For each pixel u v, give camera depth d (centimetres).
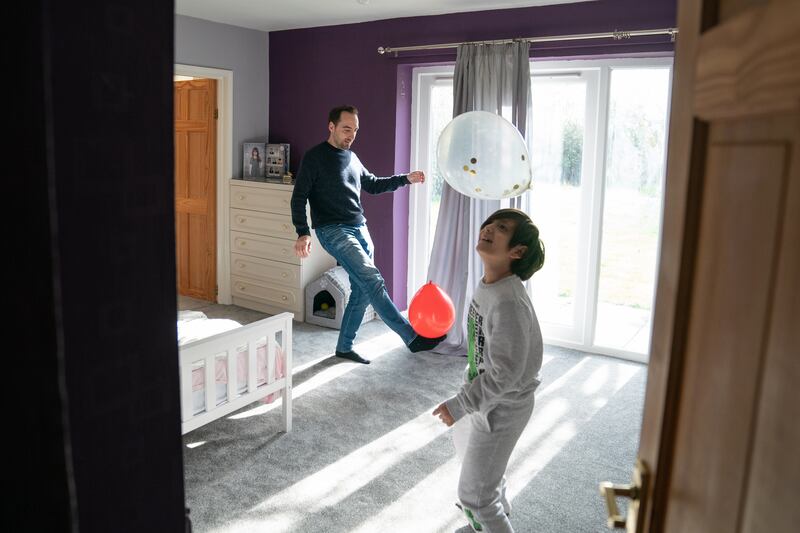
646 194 418
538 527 242
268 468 280
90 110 45
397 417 335
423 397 362
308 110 538
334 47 513
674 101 81
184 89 554
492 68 426
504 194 332
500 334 179
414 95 493
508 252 182
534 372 188
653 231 418
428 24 463
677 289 75
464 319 440
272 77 555
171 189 52
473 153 323
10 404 40
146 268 50
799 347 49
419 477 275
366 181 416
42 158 37
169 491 54
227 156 537
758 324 57
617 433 322
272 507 250
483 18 439
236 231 541
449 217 444
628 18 387
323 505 252
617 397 367
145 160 49
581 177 437
